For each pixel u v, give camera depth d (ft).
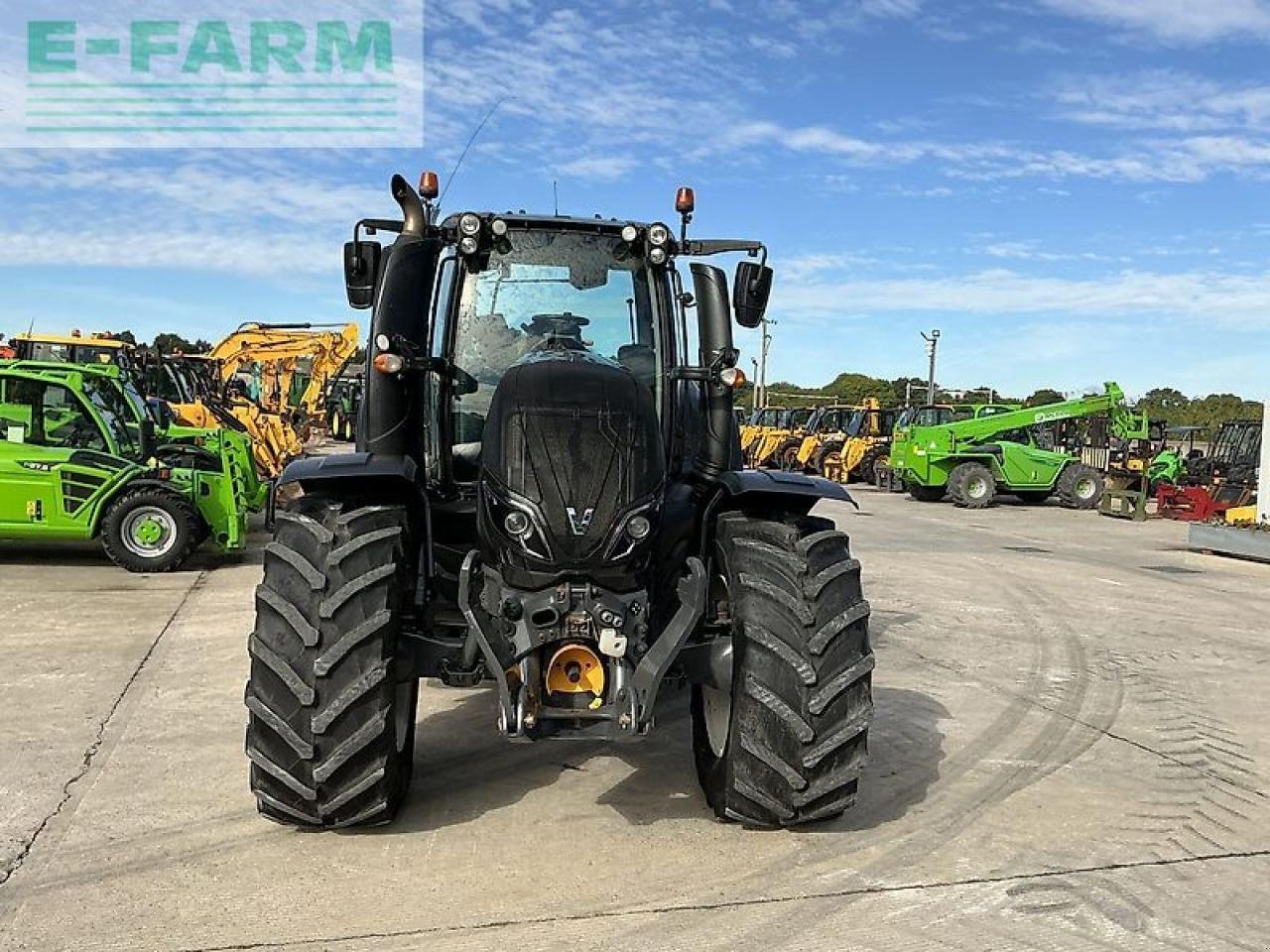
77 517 30.53
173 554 30.78
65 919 10.45
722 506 13.93
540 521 11.75
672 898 11.23
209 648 21.71
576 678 11.89
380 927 10.43
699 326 15.02
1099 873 12.26
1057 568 38.22
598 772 15.05
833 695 12.12
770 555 12.70
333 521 12.59
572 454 12.03
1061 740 17.44
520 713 11.43
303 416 66.13
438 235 14.83
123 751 15.37
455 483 14.55
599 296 15.12
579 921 10.68
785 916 10.92
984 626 27.02
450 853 12.19
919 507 65.87
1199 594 33.32
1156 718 18.89
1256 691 21.02
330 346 68.85
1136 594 32.89
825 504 66.23
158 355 47.73
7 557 33.01
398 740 13.05
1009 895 11.59
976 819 13.76
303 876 11.50
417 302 13.89
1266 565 41.06
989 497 65.77
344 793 11.79
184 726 16.56
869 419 84.43
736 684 12.36
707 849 12.50
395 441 13.67
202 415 53.06
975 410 74.90
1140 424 67.77
